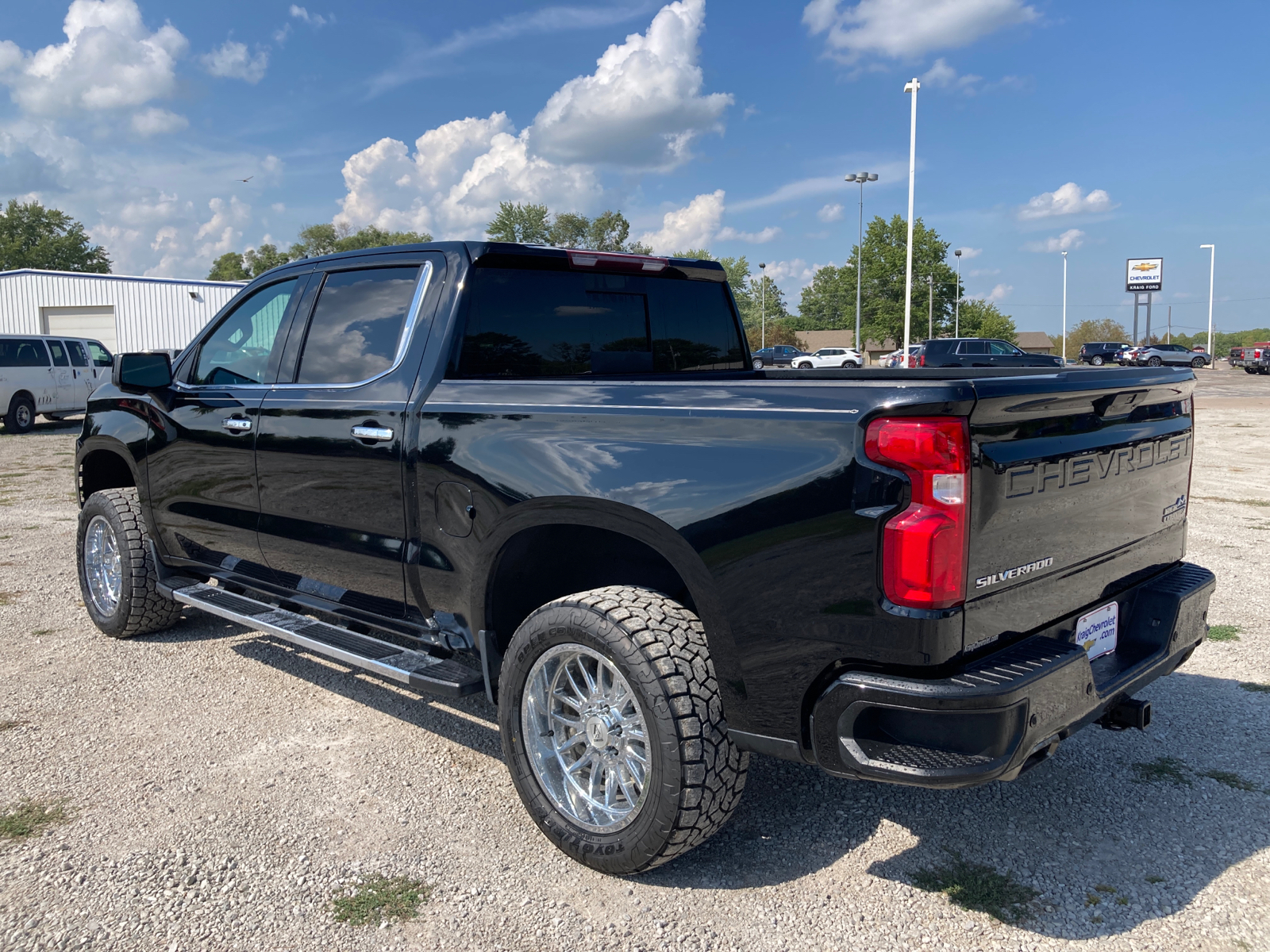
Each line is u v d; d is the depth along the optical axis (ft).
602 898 8.04
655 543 7.95
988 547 6.90
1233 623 15.83
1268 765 10.53
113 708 12.43
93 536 15.74
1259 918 7.66
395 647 10.62
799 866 8.57
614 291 11.80
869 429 6.75
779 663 7.32
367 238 359.46
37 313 117.19
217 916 7.74
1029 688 6.70
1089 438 8.04
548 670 8.72
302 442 11.33
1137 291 275.80
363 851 8.79
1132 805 9.66
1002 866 8.54
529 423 8.92
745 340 13.84
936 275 261.24
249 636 15.74
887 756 6.80
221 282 118.62
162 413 13.87
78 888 8.13
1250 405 76.79
